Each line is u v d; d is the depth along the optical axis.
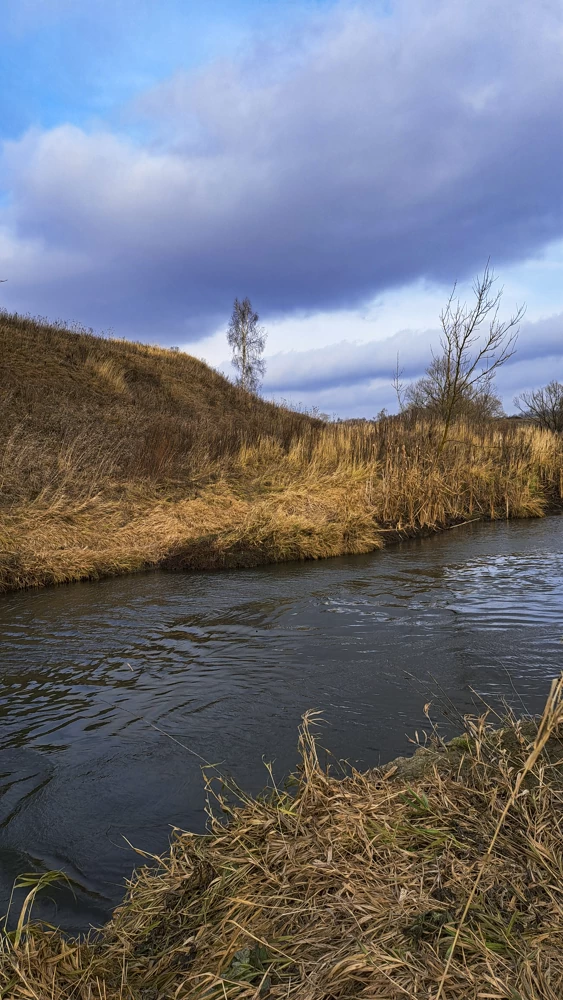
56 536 10.31
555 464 17.81
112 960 2.09
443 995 1.66
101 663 5.64
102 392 21.50
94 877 2.82
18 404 17.28
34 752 4.02
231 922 2.05
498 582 8.12
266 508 12.23
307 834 2.51
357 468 15.27
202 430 17.97
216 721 4.31
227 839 2.60
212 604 7.62
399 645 5.69
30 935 2.14
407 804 2.70
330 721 4.18
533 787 2.64
